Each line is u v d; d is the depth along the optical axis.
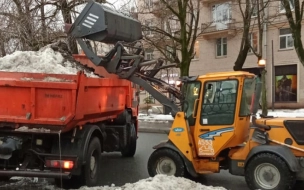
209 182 7.72
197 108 7.27
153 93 7.71
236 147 7.13
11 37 13.96
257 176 6.60
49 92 6.06
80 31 7.91
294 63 29.00
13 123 6.15
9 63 6.79
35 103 6.09
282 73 29.78
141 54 8.51
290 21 16.88
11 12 14.45
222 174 8.50
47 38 14.20
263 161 6.51
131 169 9.20
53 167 6.29
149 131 17.92
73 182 6.78
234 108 7.01
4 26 14.01
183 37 19.77
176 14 19.61
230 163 7.05
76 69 7.66
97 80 6.89
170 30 21.22
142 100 32.44
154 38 21.44
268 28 29.75
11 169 6.45
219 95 7.14
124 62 8.16
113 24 7.98
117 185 7.50
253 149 6.66
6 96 6.17
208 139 7.17
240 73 7.04
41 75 6.16
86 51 7.93
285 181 6.34
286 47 29.41
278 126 6.74
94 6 7.86
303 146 6.53
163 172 7.32
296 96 29.19
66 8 15.58
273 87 28.86
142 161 10.32
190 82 7.38
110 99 8.07
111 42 8.38
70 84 5.98
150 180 6.55
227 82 7.10
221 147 7.06
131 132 10.71
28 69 6.74
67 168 6.27
